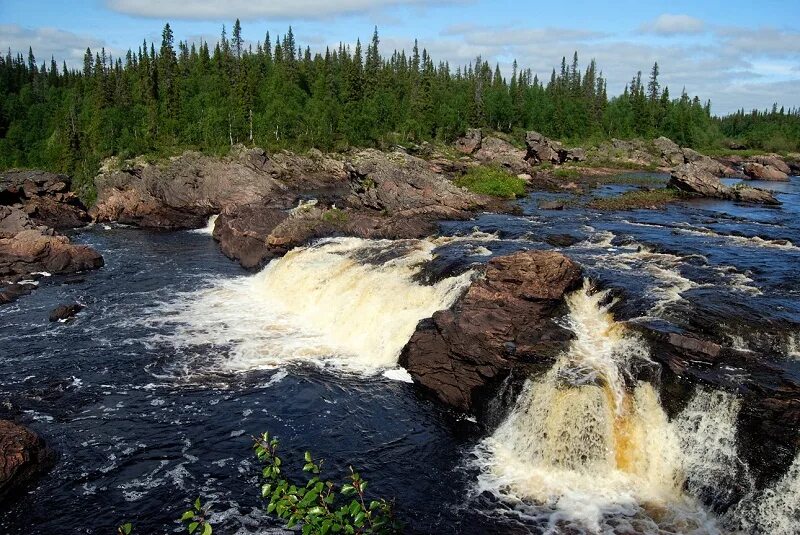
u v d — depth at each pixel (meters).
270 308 40.25
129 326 36.22
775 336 23.64
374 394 27.64
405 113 140.62
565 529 18.83
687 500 20.05
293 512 8.56
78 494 20.44
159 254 57.34
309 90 149.25
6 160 112.25
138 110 111.62
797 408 19.20
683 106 185.00
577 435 22.03
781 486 18.48
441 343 27.69
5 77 153.25
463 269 34.50
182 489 20.78
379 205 60.50
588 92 185.62
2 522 19.11
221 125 109.00
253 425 24.89
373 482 21.28
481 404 25.64
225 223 61.69
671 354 22.95
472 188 73.81
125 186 82.50
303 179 101.06
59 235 54.59
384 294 35.09
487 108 162.12
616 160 135.38
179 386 28.22
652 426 21.64
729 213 58.78
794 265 34.84
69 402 26.66
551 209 62.06
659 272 33.34
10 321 37.06
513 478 21.61
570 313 28.03
